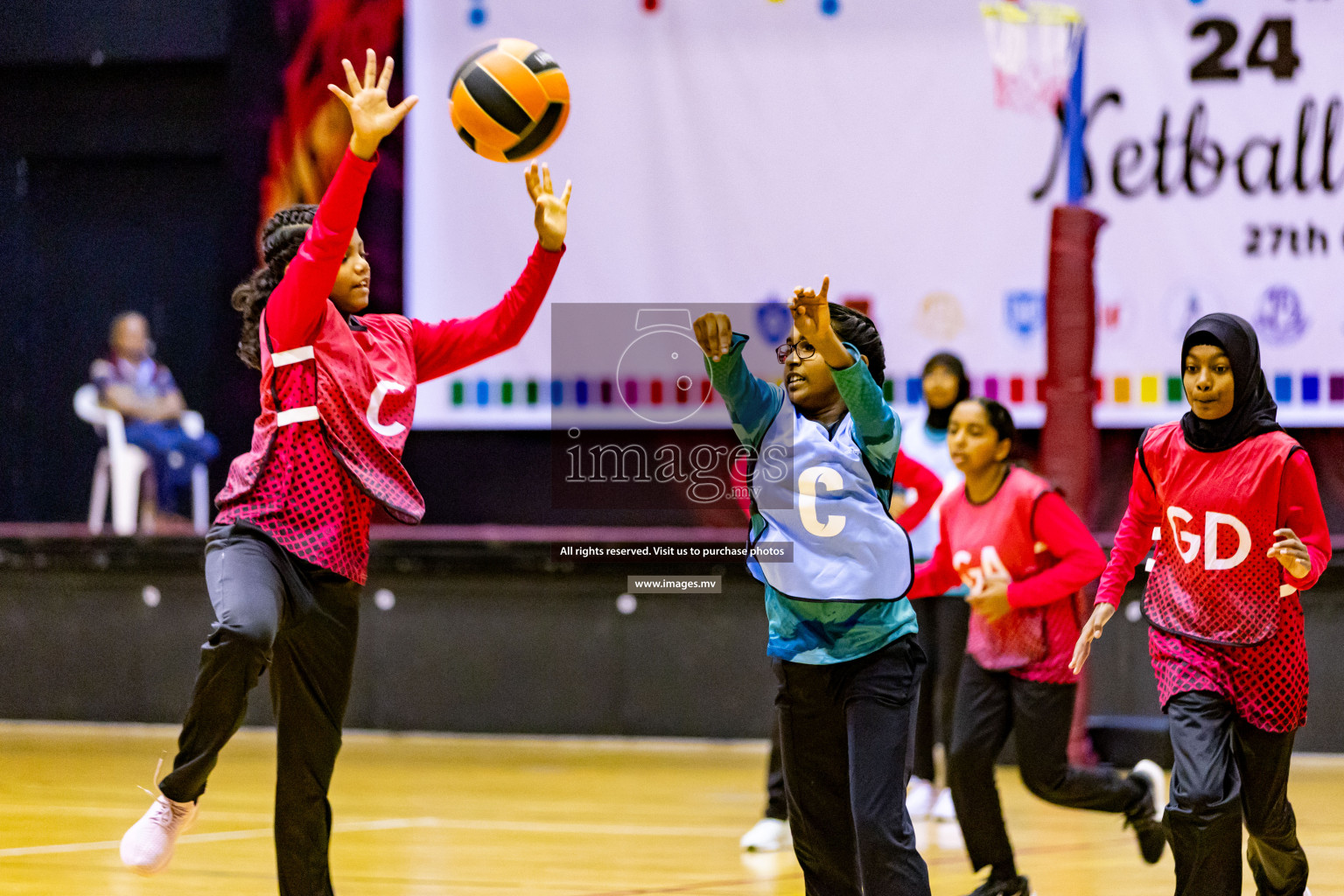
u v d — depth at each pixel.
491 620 15.83
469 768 13.77
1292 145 15.41
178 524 16.92
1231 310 15.55
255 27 16.80
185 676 16.17
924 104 15.84
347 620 6.36
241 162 16.84
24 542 16.34
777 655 6.16
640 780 13.20
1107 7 15.65
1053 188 15.70
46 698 16.39
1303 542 6.82
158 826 5.93
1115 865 9.50
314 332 6.32
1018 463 8.86
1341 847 10.03
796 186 16.05
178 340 17.41
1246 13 15.45
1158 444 7.19
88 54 17.08
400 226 16.53
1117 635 14.84
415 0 16.47
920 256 15.90
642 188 16.20
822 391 6.30
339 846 9.89
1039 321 15.76
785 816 10.03
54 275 17.55
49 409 17.50
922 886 5.73
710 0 16.11
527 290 7.11
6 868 8.88
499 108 7.04
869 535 6.03
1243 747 7.00
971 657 8.59
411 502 6.36
